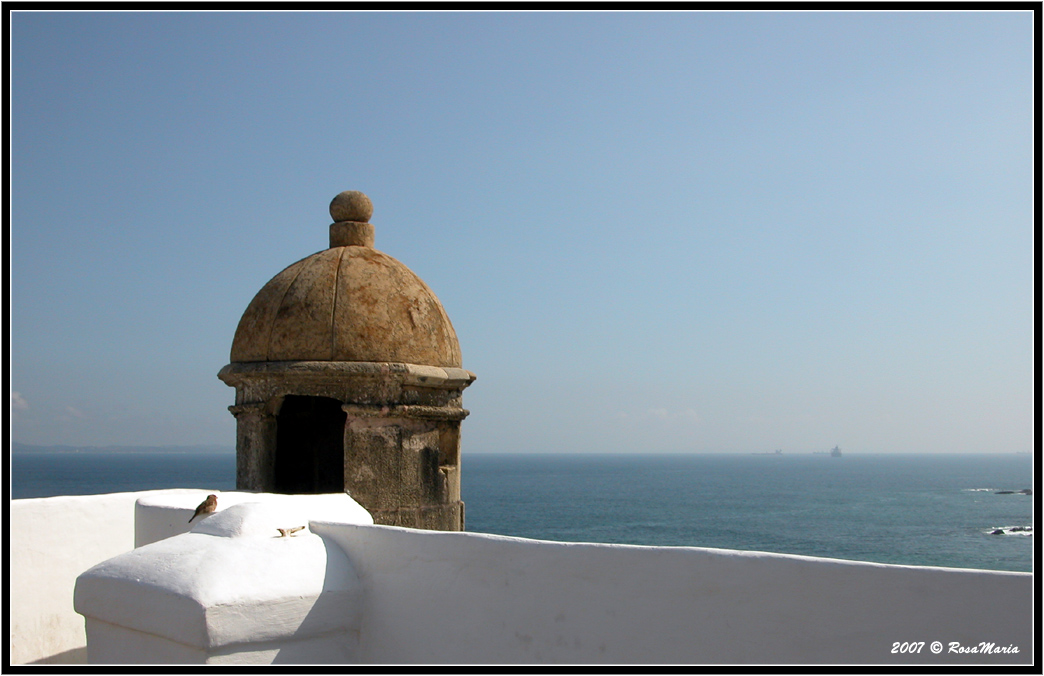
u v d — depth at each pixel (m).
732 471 181.12
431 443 7.57
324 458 9.17
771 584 3.56
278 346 7.30
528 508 71.00
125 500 7.14
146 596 4.38
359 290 7.37
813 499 82.50
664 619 3.79
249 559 4.48
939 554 40.22
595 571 3.99
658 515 63.81
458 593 4.38
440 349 7.66
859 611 3.37
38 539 6.63
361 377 7.16
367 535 4.74
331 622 4.55
